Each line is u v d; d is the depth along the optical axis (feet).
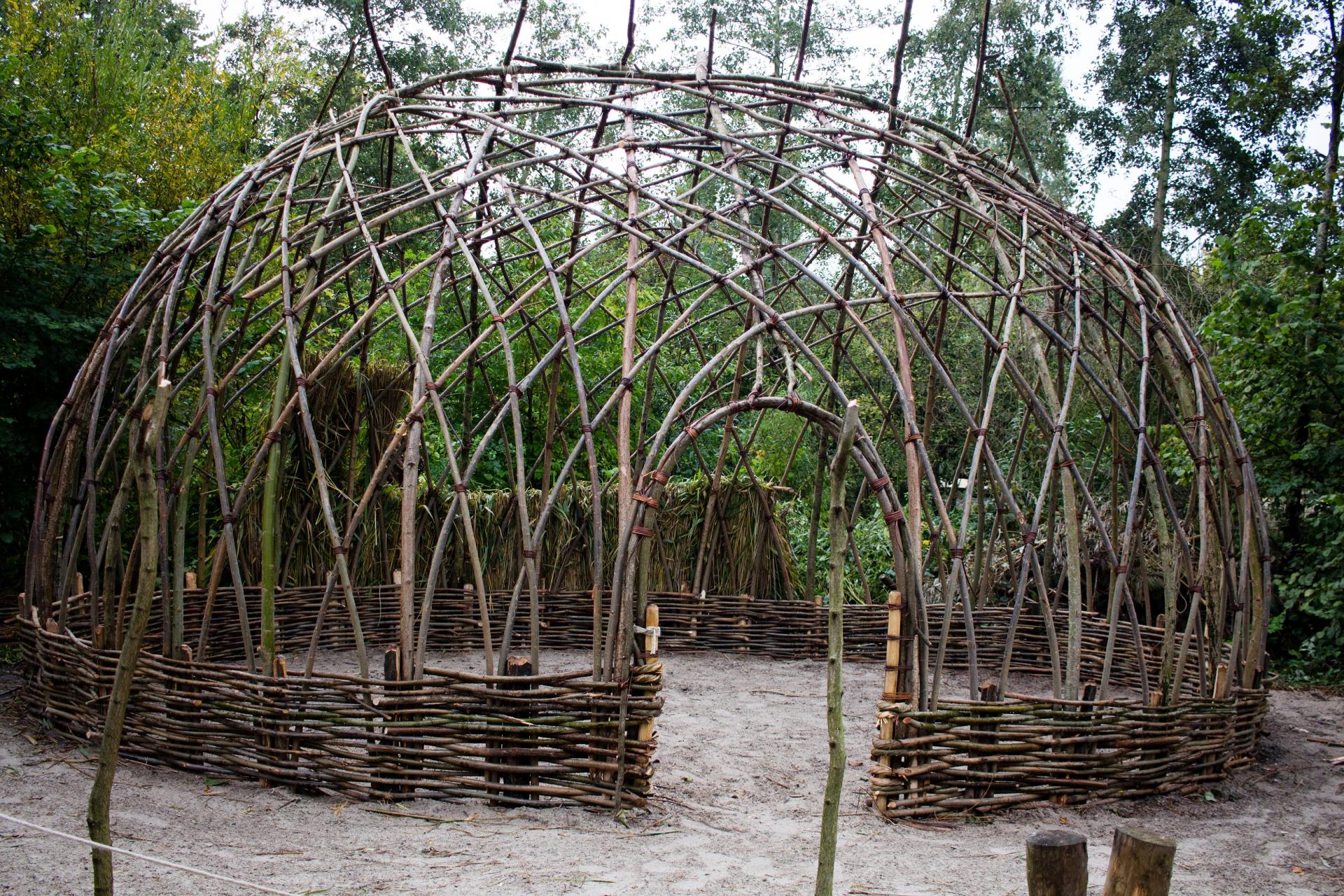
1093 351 24.22
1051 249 24.08
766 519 33.42
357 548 30.27
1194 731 18.81
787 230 63.26
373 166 62.64
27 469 28.43
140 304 21.39
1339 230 31.53
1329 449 30.50
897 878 13.82
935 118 73.51
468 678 16.28
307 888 12.70
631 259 19.61
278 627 28.91
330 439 29.89
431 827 15.19
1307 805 18.44
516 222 22.82
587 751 16.26
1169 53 67.31
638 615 16.85
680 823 15.94
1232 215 70.59
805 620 32.40
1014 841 15.64
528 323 28.04
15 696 21.13
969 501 18.10
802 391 37.52
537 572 16.69
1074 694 18.16
